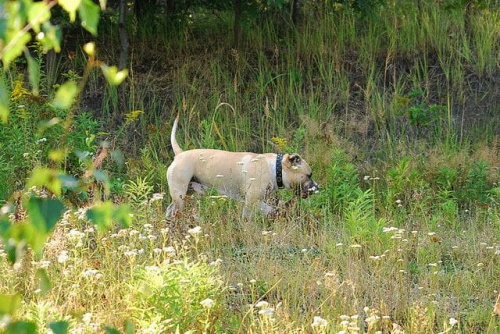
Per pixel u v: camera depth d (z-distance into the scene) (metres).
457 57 18.70
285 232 11.30
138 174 14.13
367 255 10.43
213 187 12.44
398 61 18.66
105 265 9.03
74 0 2.93
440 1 19.94
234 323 7.99
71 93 3.14
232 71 18.06
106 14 18.73
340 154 14.07
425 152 15.99
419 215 12.80
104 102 17.03
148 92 17.44
